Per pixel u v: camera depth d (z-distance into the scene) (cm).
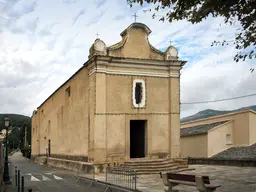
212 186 1026
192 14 942
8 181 1909
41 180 2058
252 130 2848
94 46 2219
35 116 5231
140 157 2400
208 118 3312
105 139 2186
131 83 2319
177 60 2431
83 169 2284
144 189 1462
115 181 1733
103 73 2217
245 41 960
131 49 2338
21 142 10275
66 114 3012
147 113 2350
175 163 2325
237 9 906
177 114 2417
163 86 2423
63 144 3086
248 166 2375
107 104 2233
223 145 2958
